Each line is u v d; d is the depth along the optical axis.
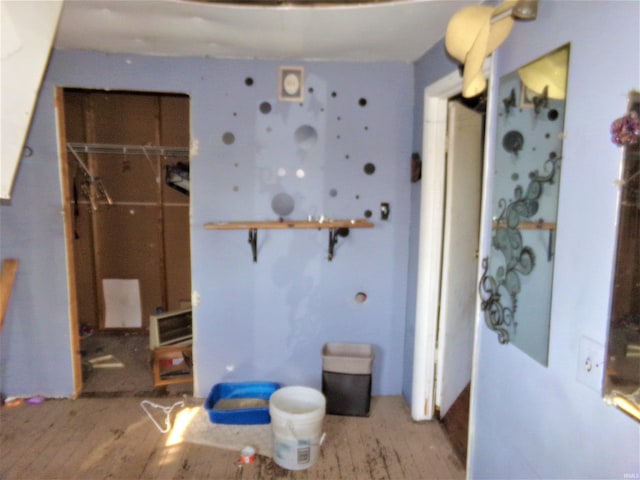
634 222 1.08
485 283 1.85
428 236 2.67
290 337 3.01
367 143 2.87
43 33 1.60
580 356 1.25
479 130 2.83
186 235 4.17
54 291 2.85
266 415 2.71
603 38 1.16
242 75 2.78
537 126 1.47
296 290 2.97
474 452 1.96
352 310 3.01
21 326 2.86
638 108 1.05
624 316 1.11
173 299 4.24
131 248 4.14
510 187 1.65
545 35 1.42
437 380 2.80
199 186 2.84
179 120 4.00
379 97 2.84
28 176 2.73
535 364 1.48
